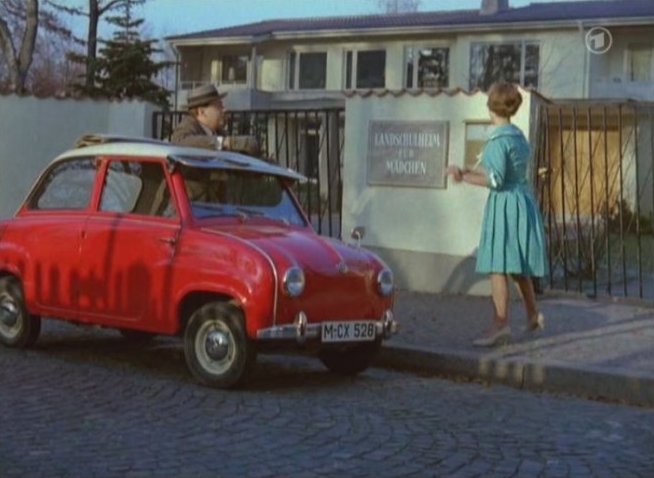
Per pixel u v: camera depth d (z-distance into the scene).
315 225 13.81
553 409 7.98
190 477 5.78
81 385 8.22
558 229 13.09
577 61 34.66
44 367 8.95
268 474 5.88
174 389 8.10
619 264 15.48
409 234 13.06
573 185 13.52
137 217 8.67
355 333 8.27
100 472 5.81
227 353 8.00
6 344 9.80
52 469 5.85
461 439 6.81
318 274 7.97
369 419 7.30
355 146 13.38
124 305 8.58
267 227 8.65
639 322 11.09
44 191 9.63
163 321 8.30
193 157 8.69
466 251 12.72
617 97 33.59
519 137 9.53
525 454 6.48
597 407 8.16
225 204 8.74
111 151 9.12
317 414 7.39
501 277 9.62
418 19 38.88
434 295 12.75
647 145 16.53
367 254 8.59
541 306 11.98
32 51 31.06
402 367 9.53
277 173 9.20
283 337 7.76
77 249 8.98
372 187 13.27
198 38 41.56
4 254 9.63
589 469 6.18
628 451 6.65
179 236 8.29
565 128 13.52
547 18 34.69
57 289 9.16
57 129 15.36
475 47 36.44
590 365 8.82
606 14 34.06
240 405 7.59
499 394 8.54
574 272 13.73
